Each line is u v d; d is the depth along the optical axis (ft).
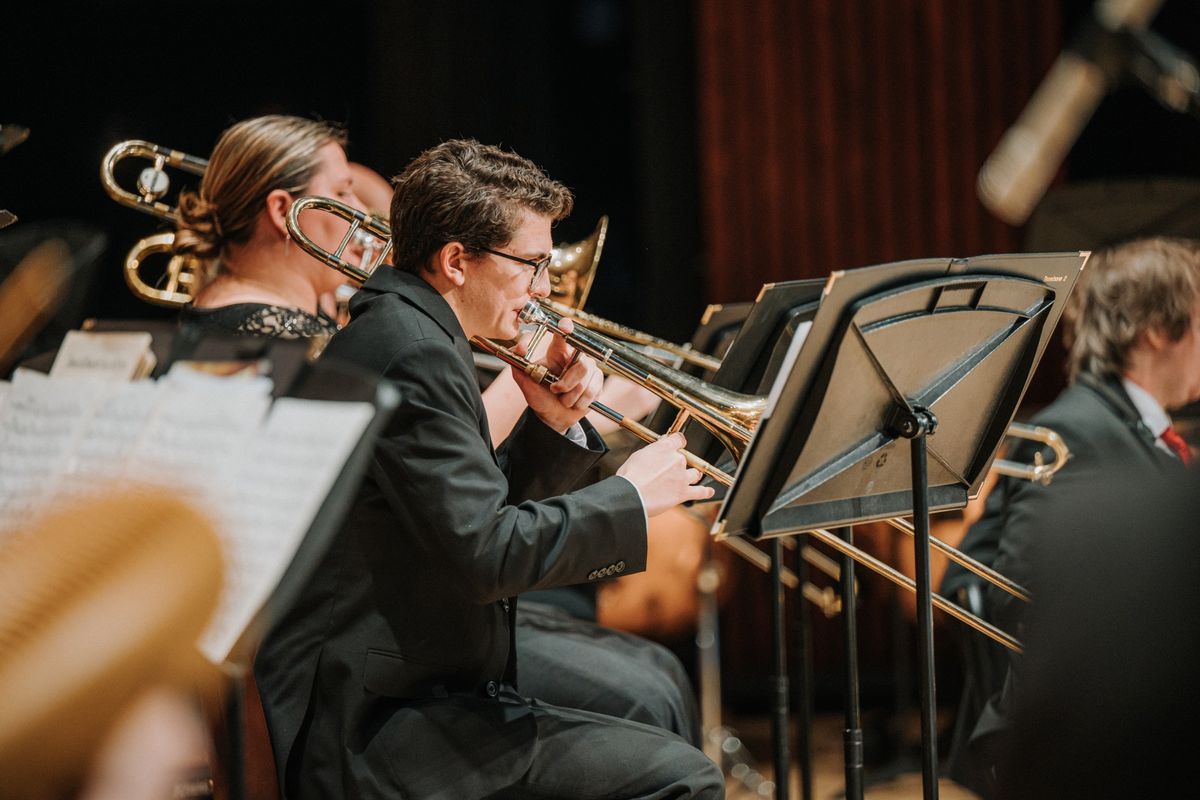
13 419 11.55
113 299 34.88
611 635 19.49
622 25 36.14
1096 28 16.11
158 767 4.98
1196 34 34.01
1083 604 7.18
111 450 10.55
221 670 9.20
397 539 14.11
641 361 15.14
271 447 9.75
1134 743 6.97
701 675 28.09
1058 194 25.26
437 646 14.24
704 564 27.71
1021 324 14.06
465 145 15.23
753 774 27.35
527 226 14.90
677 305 35.55
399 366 13.75
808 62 34.94
